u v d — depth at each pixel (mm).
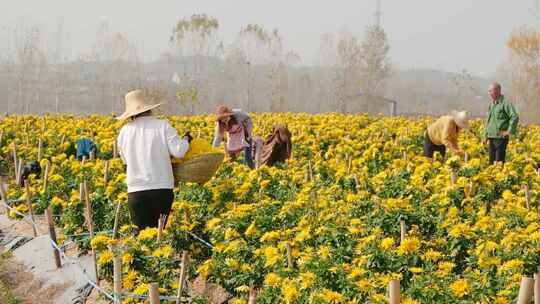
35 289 8844
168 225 8602
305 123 22500
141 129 8562
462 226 7941
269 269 7344
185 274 7398
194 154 9070
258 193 10656
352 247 7680
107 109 73062
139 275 7227
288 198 10461
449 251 7977
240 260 7758
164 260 7383
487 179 10703
